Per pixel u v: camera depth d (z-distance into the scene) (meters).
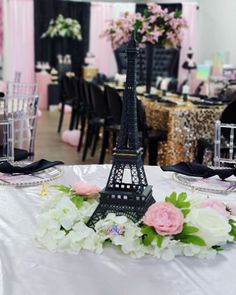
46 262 1.10
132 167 1.32
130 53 1.27
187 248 1.11
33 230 1.28
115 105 4.29
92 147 5.85
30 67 9.70
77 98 6.07
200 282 1.02
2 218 1.36
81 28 10.12
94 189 1.32
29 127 3.11
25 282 1.01
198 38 9.26
